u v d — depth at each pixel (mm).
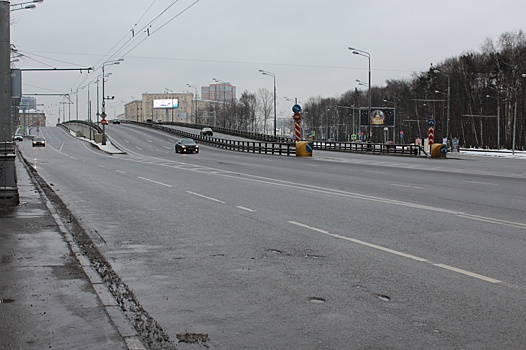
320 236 10055
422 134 105125
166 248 9273
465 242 9352
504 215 12414
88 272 7242
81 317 5410
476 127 93250
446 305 6008
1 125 13336
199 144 78000
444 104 95375
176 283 7062
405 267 7691
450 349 4816
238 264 8039
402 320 5551
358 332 5234
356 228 10828
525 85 78562
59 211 13586
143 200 16062
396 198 15875
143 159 43688
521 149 78125
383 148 56281
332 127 147750
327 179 23078
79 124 115438
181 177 24516
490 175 25469
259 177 24297
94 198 16734
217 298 6379
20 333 4949
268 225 11336
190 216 12820
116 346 4684
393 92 126688
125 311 5867
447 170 29266
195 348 4871
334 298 6312
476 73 89062
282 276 7312
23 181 21453
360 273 7402
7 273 7105
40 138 75312
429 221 11602
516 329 5281
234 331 5289
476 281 6938
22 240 9359
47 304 5805
